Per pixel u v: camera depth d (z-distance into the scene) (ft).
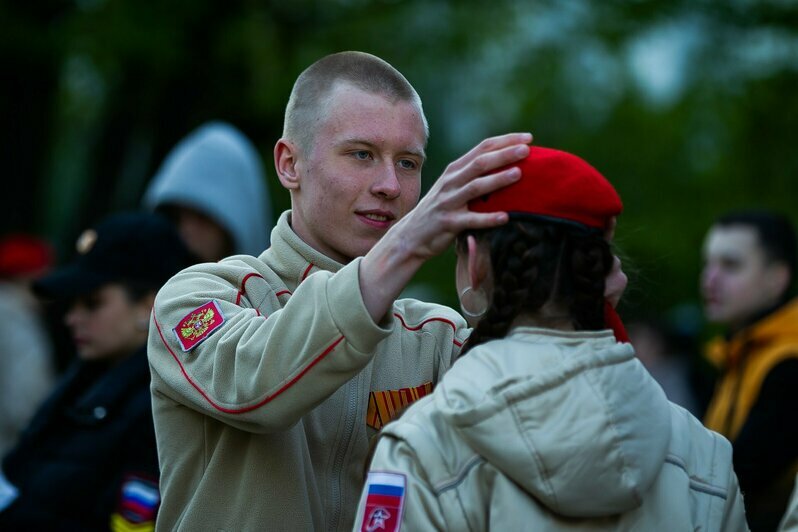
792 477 21.94
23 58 42.78
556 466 10.59
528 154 11.71
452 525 10.93
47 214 58.44
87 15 41.14
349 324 11.81
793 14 48.91
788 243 24.45
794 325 23.15
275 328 12.15
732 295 24.45
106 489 17.84
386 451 11.41
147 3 40.98
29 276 33.71
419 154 14.17
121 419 18.17
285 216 14.55
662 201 51.78
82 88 49.26
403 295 49.32
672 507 11.37
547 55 52.24
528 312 11.74
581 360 11.00
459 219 11.55
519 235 11.51
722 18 49.32
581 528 10.93
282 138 14.57
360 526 11.14
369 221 13.84
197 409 13.04
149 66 42.19
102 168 46.29
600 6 49.88
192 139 29.37
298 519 13.15
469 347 11.94
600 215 11.76
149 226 20.04
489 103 54.03
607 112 53.98
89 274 19.38
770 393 22.17
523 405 10.77
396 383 14.25
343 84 13.93
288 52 44.06
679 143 52.90
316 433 13.73
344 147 13.76
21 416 31.09
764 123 51.34
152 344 13.55
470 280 11.84
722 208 50.93
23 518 17.93
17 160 46.83
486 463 11.06
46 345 32.42
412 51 47.14
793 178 51.34
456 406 11.03
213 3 42.11
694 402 36.22
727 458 12.23
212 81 44.21
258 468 13.14
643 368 11.53
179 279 13.87
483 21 47.98
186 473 13.65
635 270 13.46
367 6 45.88
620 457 10.68
